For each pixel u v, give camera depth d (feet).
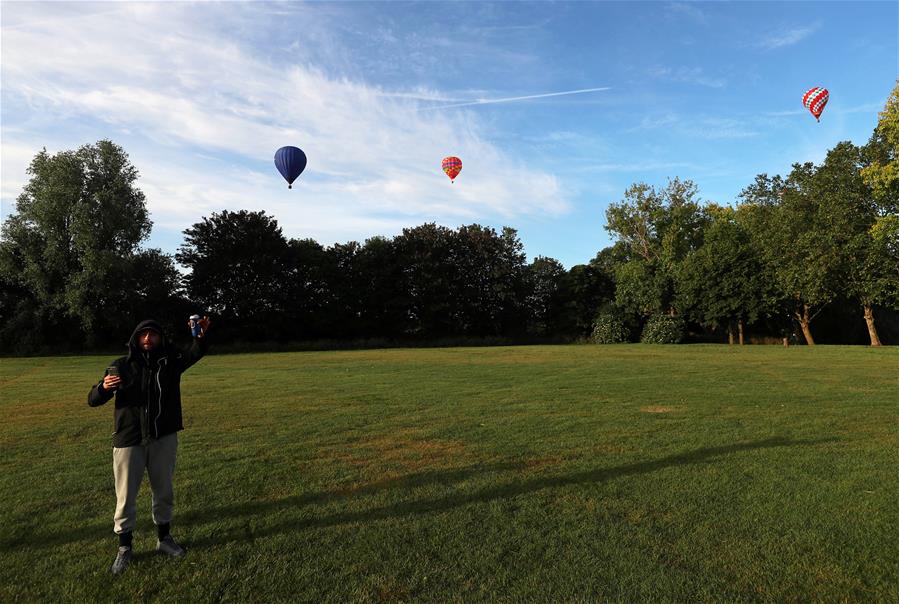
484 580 13.33
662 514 17.39
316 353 118.83
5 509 18.69
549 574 13.55
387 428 31.24
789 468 22.02
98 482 21.67
